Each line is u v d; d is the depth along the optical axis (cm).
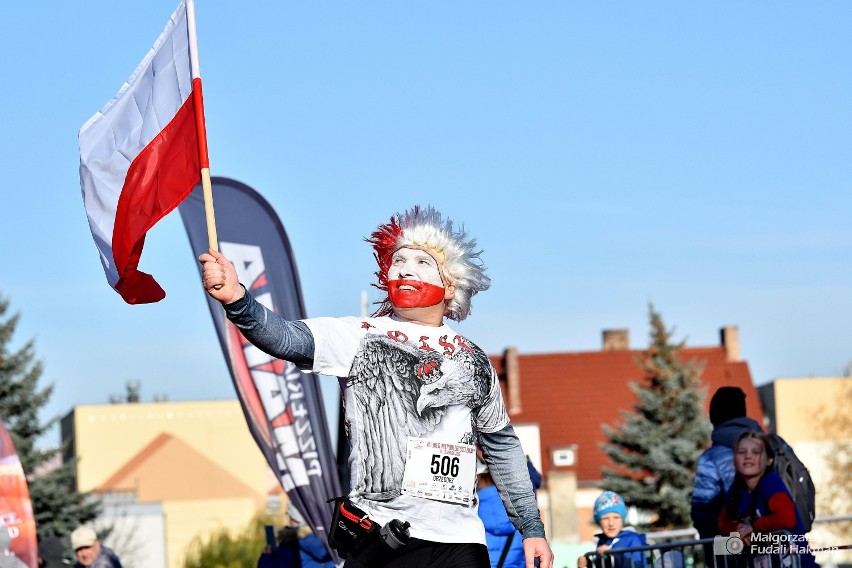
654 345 10744
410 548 1199
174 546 13525
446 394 1226
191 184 1434
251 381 2689
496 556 2183
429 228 1269
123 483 14600
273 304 2728
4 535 2730
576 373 14900
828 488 13450
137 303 1420
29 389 9056
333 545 1209
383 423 1209
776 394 13875
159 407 15588
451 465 1216
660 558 2256
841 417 13762
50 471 8944
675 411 10356
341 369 1206
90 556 3083
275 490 15688
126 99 1522
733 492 1911
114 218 1523
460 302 1277
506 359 14825
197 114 1419
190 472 14725
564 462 14012
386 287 1288
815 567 1862
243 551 9594
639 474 10375
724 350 15250
